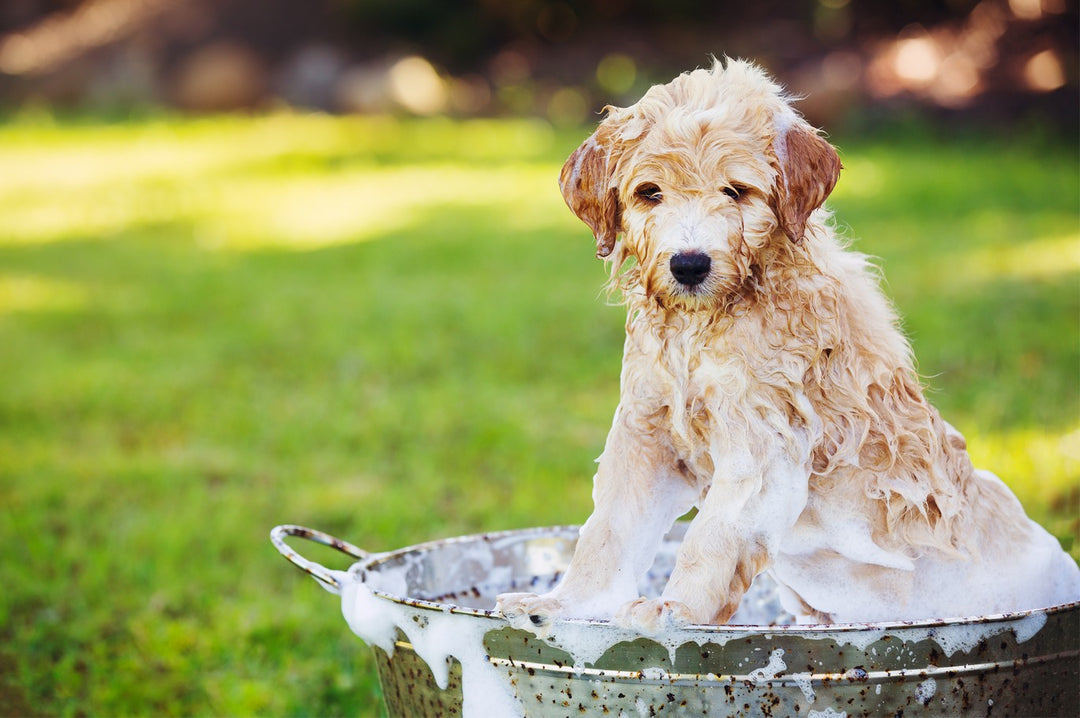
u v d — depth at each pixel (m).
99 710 4.43
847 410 2.88
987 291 9.78
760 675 2.56
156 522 6.14
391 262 12.96
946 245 11.71
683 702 2.61
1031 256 11.05
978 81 20.61
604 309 10.34
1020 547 3.12
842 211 13.68
